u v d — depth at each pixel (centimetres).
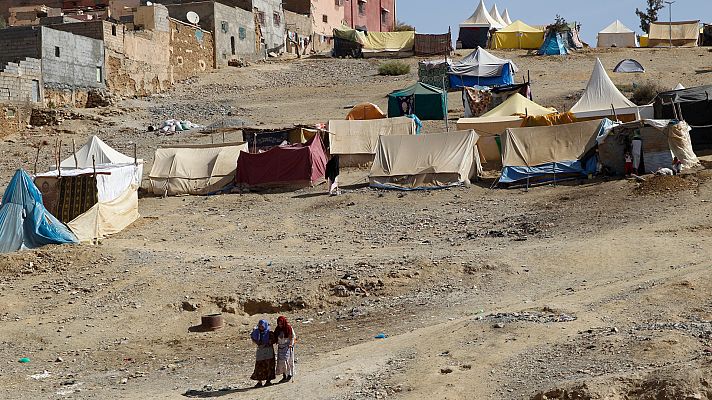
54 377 1689
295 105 5197
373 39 6938
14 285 2273
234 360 1736
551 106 4603
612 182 2992
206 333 1948
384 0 9788
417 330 1719
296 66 6606
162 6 5962
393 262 2217
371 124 3734
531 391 1188
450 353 1422
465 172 3253
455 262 2183
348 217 2930
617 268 2061
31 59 4791
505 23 8181
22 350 1872
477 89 4419
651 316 1557
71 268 2384
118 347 1875
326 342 1769
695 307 1603
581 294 1809
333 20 8650
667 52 6297
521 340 1442
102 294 2184
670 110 3400
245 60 6856
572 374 1230
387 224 2806
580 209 2736
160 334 1953
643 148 3034
